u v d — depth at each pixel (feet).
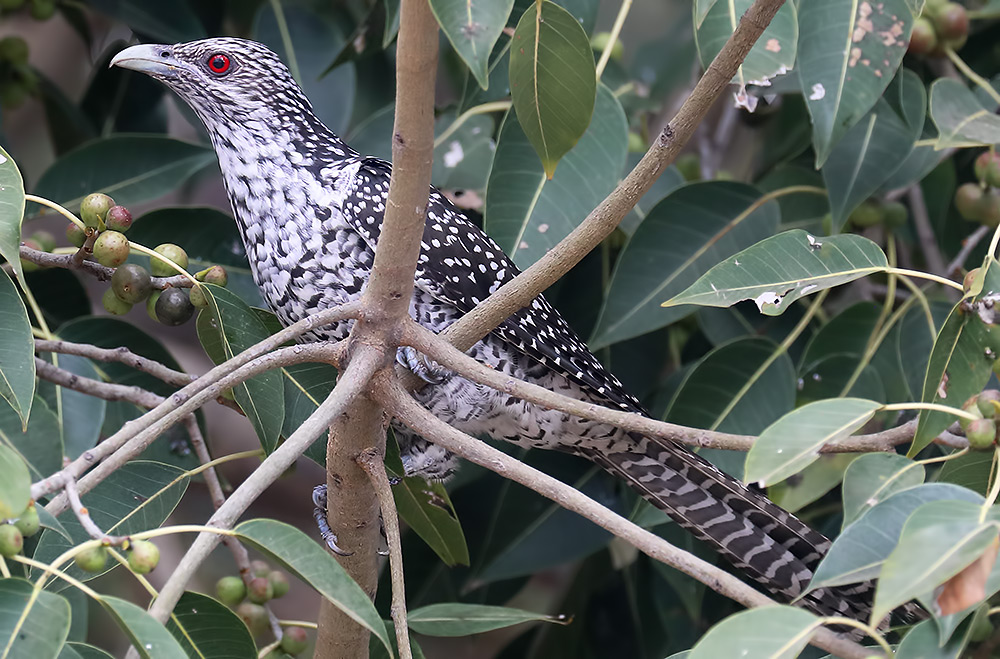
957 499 11.24
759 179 28.22
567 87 14.20
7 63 26.84
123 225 16.07
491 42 11.03
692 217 22.80
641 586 26.68
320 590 11.32
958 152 27.40
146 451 21.95
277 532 11.64
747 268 15.29
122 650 31.91
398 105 12.59
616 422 13.43
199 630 14.35
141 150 24.06
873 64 18.69
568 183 20.62
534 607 37.19
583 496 12.56
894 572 10.27
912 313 22.71
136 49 20.26
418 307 20.24
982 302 14.49
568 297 25.84
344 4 28.48
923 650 11.54
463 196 23.57
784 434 12.40
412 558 25.62
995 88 24.22
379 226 18.94
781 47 18.29
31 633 10.52
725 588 11.68
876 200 24.09
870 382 22.70
